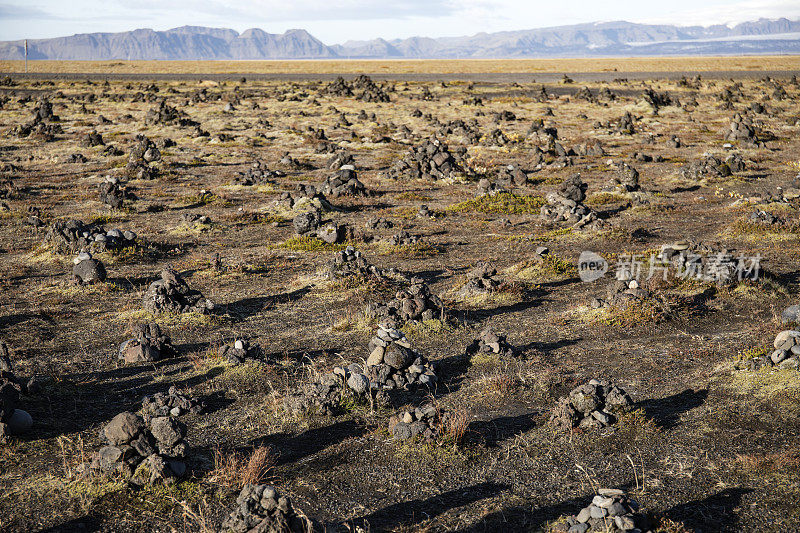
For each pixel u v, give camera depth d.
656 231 28.84
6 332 15.73
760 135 62.94
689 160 50.47
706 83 120.06
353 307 18.05
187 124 73.56
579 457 9.34
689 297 17.58
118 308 18.02
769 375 11.64
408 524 7.76
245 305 18.61
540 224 31.02
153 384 12.46
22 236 28.45
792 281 19.62
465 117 81.69
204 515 7.88
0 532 7.52
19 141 62.19
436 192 41.09
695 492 8.24
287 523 7.16
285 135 66.69
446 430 10.00
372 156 55.22
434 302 16.81
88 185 42.16
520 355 13.90
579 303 17.97
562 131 68.88
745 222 27.78
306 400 11.08
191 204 36.44
